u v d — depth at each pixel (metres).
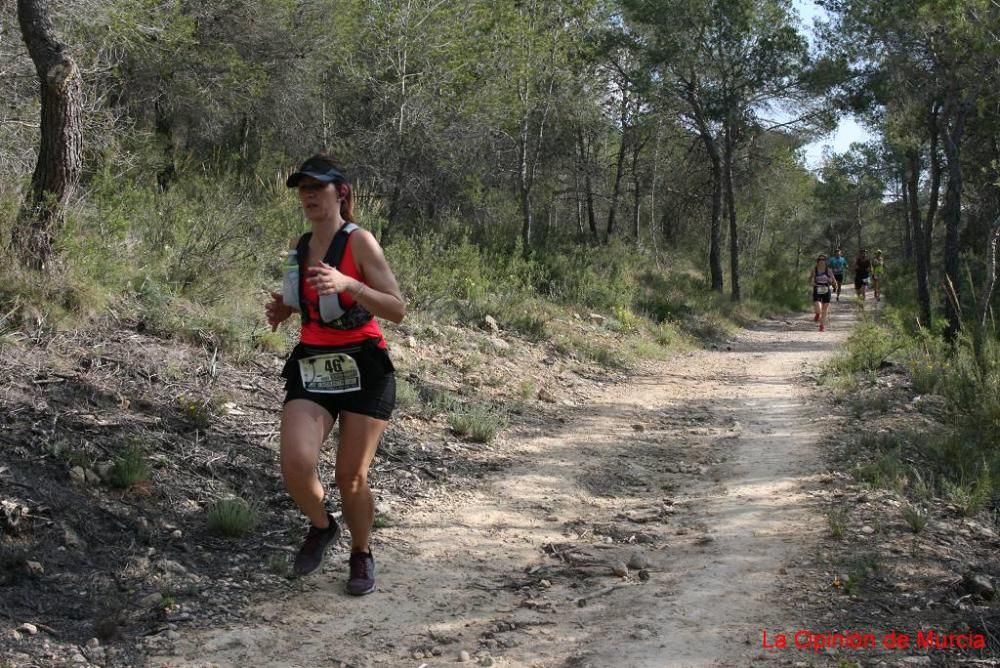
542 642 3.84
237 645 3.68
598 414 9.22
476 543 5.12
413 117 17.09
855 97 24.80
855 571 4.48
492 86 18.16
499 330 12.20
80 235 7.04
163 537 4.52
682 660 3.62
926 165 28.17
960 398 8.26
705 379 12.36
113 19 10.98
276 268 9.85
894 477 6.12
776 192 39.91
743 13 25.28
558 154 28.31
